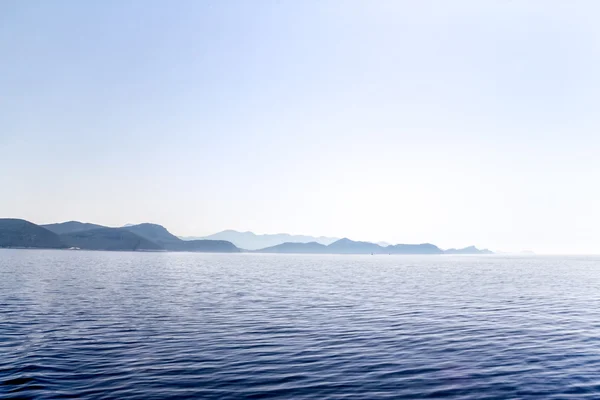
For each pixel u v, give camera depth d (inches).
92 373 745.6
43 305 1593.3
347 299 1918.1
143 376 732.0
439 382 716.7
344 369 787.4
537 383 715.4
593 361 855.7
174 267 5388.8
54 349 918.4
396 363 831.1
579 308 1656.0
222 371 767.7
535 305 1742.1
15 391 641.6
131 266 5319.9
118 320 1294.3
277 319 1342.3
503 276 3988.7
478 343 1011.9
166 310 1515.7
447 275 4131.4
